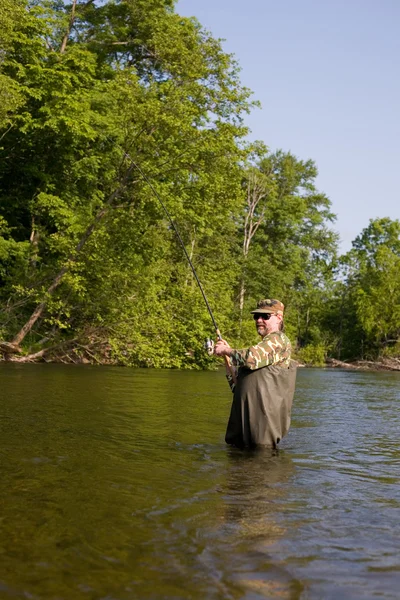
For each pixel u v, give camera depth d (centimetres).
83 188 2305
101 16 2633
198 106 1988
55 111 2042
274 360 467
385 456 443
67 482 328
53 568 211
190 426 554
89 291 1961
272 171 4522
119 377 1279
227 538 245
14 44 2089
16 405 655
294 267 4356
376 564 224
